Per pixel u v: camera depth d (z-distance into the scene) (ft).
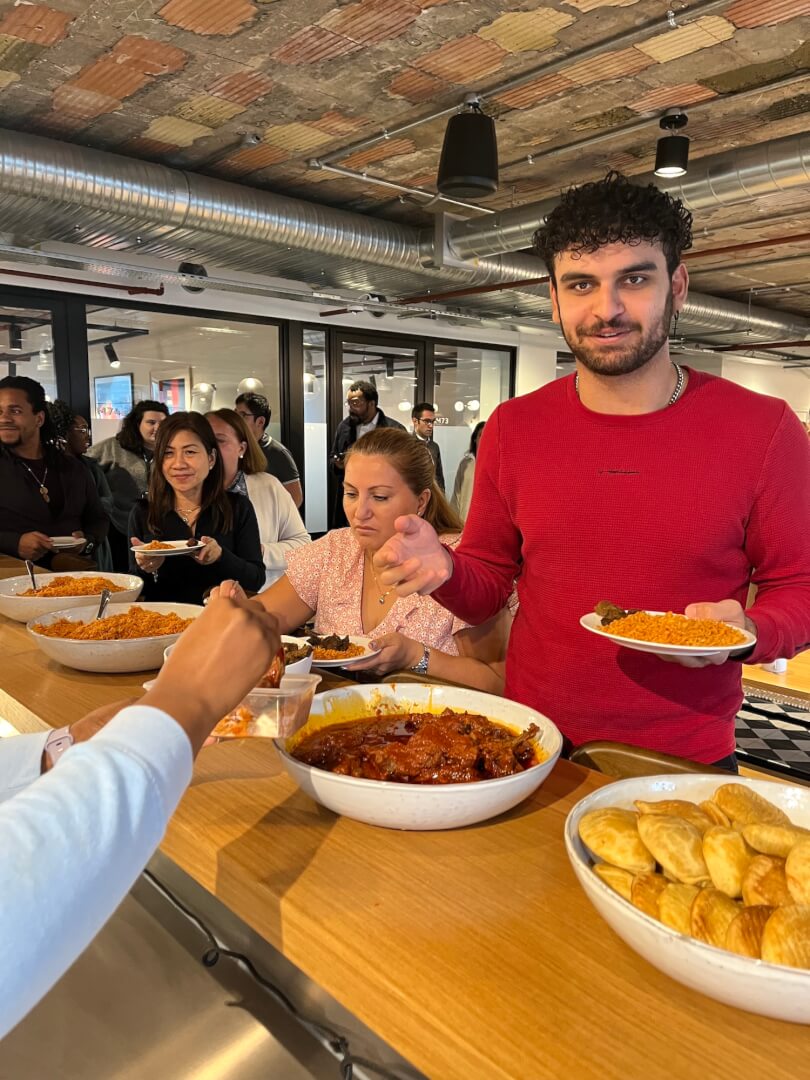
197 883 3.30
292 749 3.39
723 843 2.17
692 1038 1.89
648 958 2.01
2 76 12.46
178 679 1.90
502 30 10.96
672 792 2.74
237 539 9.34
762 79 12.51
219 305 22.33
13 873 1.39
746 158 14.40
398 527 4.02
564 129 14.55
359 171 16.96
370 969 2.15
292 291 21.50
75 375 19.85
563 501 4.50
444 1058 1.95
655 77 12.42
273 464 16.26
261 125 14.44
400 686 3.93
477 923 2.34
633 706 4.40
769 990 1.77
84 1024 2.83
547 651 4.65
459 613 4.69
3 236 17.17
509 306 26.86
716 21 10.68
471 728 3.40
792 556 4.20
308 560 6.50
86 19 10.67
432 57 11.76
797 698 11.45
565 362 34.55
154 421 17.58
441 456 30.45
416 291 23.53
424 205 19.04
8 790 2.64
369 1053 2.56
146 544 7.58
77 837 1.49
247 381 23.65
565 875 2.63
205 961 3.10
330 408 25.82
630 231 3.81
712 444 4.21
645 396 4.32
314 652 4.86
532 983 2.08
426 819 2.78
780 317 30.01
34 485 11.44
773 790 2.68
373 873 2.61
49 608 5.98
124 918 3.36
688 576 4.31
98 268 17.75
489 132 12.35
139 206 14.84
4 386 11.12
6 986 1.35
